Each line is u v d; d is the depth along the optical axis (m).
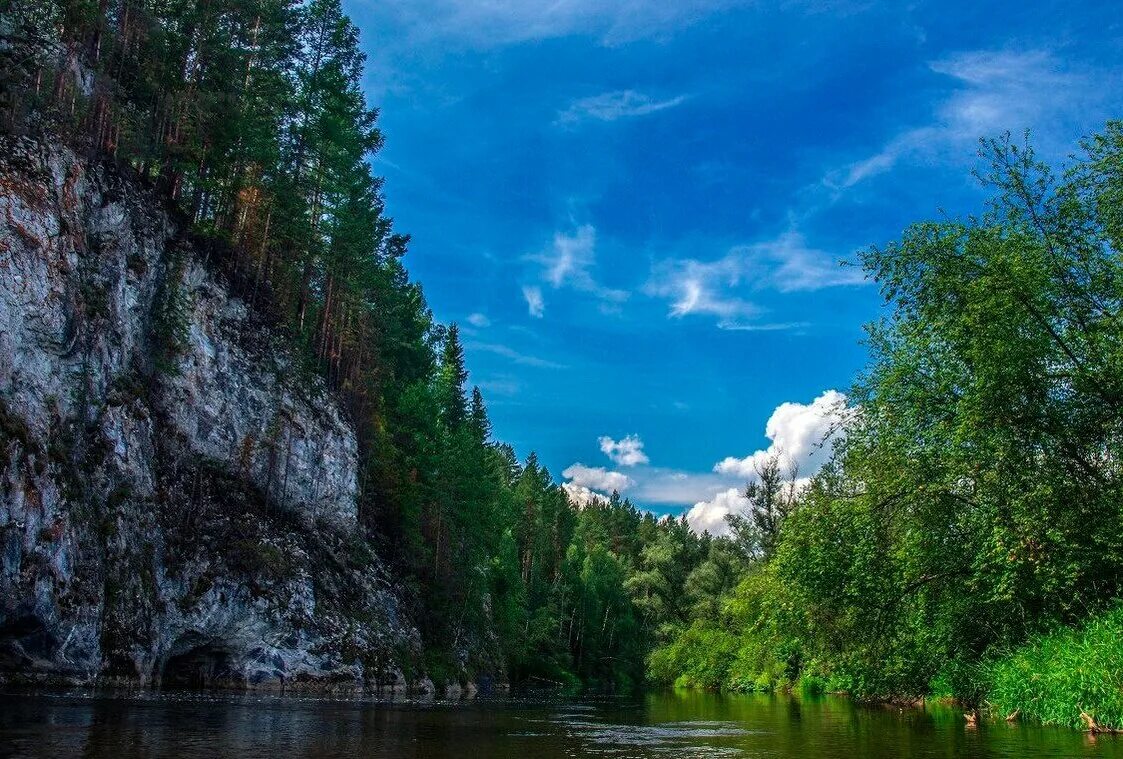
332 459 47.09
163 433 36.38
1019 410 17.48
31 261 28.19
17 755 10.55
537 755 12.81
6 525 24.62
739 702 36.12
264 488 41.72
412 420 61.09
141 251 36.47
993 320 17.45
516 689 63.72
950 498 19.20
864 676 22.62
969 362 18.39
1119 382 17.12
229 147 44.56
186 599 32.94
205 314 40.72
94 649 27.36
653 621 99.31
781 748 13.87
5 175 28.09
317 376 48.94
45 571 25.70
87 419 30.17
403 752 12.67
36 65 32.41
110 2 40.00
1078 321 17.95
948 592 20.23
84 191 32.47
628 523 162.25
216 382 40.34
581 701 38.34
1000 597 17.09
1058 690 16.16
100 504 29.58
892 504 20.28
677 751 13.52
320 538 44.47
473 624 63.31
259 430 42.28
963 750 12.47
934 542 19.44
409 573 52.75
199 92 42.38
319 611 39.47
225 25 46.22
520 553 101.50
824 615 21.81
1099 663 15.08
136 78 41.62
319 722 18.19
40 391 27.53
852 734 16.39
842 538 20.95
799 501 22.70
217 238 43.78
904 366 19.69
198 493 36.72
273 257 48.78
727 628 68.31
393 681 42.50
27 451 25.91
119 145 36.75
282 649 36.41
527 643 80.44
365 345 57.12
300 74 53.16
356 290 55.28
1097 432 17.69
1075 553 16.48
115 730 14.16
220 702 24.12
